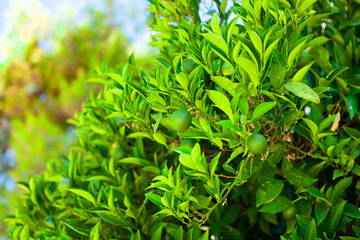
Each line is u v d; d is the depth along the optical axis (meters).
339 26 1.08
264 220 1.14
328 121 0.82
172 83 0.86
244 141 0.78
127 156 1.09
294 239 0.82
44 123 3.61
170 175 0.82
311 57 0.95
